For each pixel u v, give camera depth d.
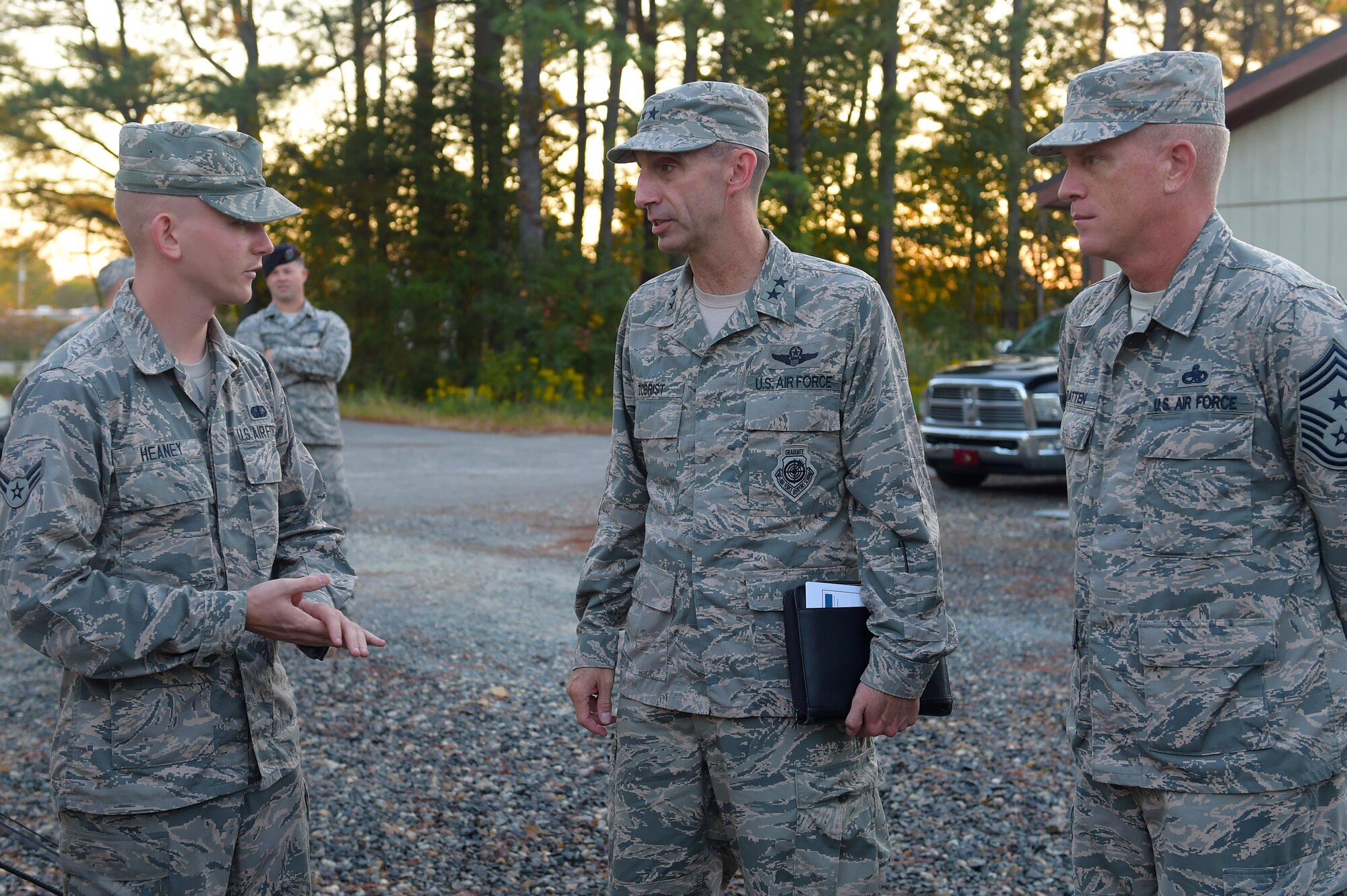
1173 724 1.97
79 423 1.92
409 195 25.39
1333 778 1.97
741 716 2.14
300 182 24.97
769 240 2.23
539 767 3.88
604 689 2.39
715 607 2.16
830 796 2.15
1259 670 1.94
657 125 2.15
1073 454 2.17
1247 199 9.72
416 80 25.78
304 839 2.22
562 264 24.08
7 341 36.06
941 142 33.06
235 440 2.12
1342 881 1.97
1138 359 2.06
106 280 4.27
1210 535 1.96
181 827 2.01
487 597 6.37
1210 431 1.96
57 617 1.87
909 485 2.11
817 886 2.14
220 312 24.53
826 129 30.34
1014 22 30.56
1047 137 2.06
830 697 2.09
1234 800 1.94
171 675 2.00
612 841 2.32
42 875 3.04
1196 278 1.99
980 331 32.50
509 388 22.52
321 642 2.02
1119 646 2.04
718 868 2.33
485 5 23.84
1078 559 2.14
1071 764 3.89
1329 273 9.38
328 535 2.32
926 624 2.08
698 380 2.21
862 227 31.33
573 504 10.12
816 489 2.16
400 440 16.53
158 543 2.01
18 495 1.88
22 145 24.41
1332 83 9.27
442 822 3.45
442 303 24.86
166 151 2.00
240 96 23.06
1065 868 3.18
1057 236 34.09
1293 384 1.90
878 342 2.13
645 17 26.36
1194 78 1.98
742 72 26.64
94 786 1.97
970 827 3.45
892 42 27.66
